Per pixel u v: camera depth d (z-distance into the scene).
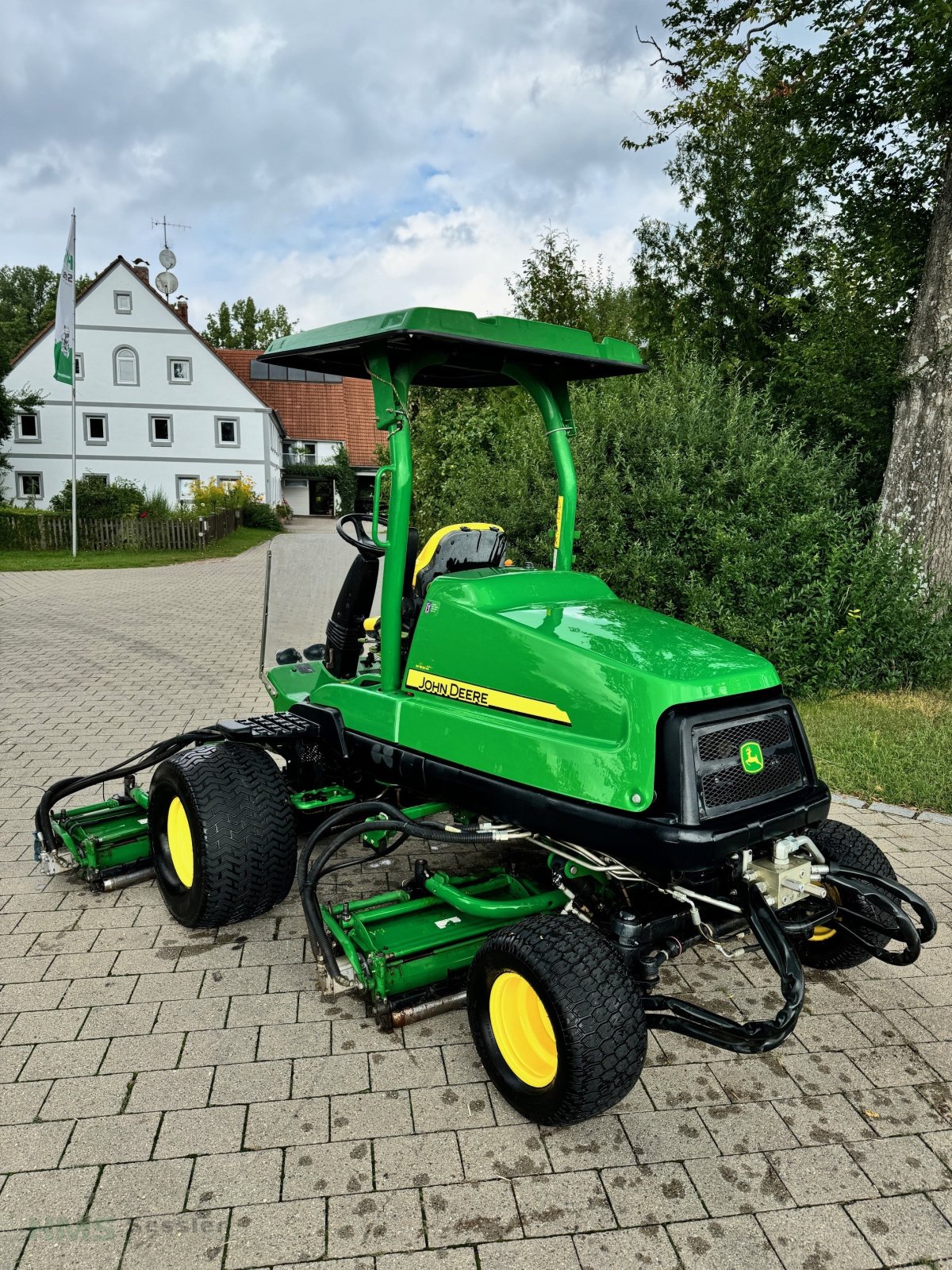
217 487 36.22
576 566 8.42
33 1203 2.43
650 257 15.23
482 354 3.61
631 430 8.61
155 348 37.44
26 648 10.67
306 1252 2.30
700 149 13.70
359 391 49.16
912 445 8.80
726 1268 2.28
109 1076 2.96
